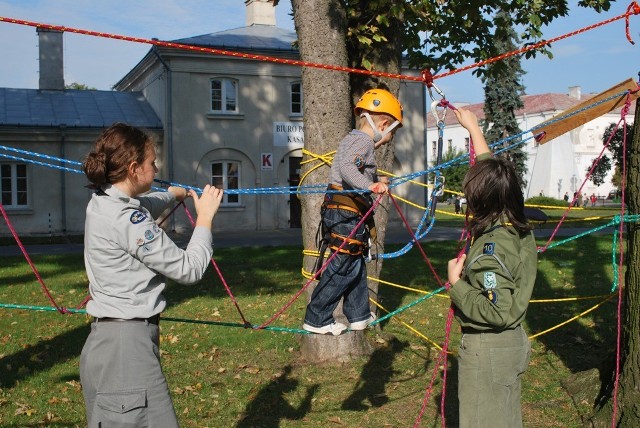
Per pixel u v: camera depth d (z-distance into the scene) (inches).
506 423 135.9
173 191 154.9
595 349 311.0
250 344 324.5
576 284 498.3
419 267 581.0
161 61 1013.8
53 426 221.6
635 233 212.5
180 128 1024.9
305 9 278.5
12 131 977.5
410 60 488.7
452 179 2068.2
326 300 172.9
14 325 365.4
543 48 451.8
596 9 414.0
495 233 136.9
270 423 225.8
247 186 1069.1
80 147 1016.2
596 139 2267.5
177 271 124.9
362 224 172.6
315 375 276.1
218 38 1090.7
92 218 125.3
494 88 1728.6
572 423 223.3
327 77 277.3
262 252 717.3
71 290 481.7
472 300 134.6
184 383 265.9
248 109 1062.4
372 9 309.0
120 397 121.3
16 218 985.5
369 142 171.0
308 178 279.3
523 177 1765.5
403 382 267.0
